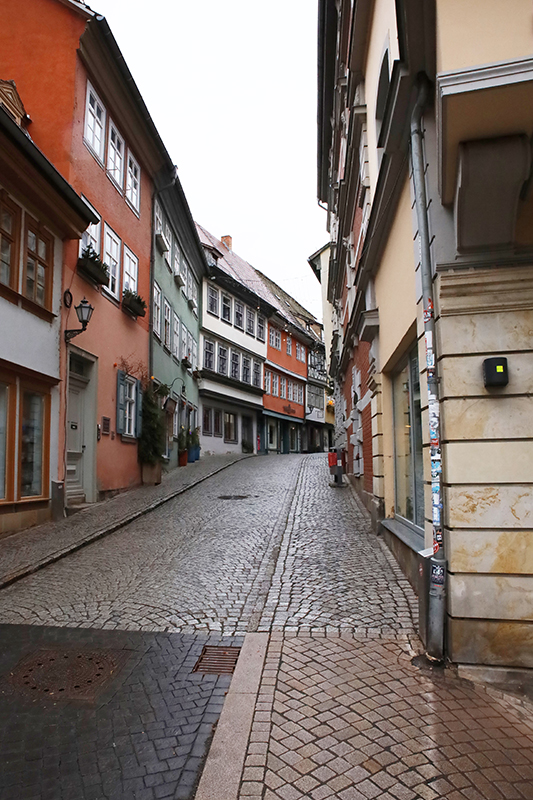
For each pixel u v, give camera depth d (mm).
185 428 22172
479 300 4203
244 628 4809
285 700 3498
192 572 6582
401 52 4422
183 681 3816
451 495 4098
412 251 5527
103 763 2891
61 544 7703
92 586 6004
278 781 2719
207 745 3053
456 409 4148
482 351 4168
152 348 16438
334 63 12633
